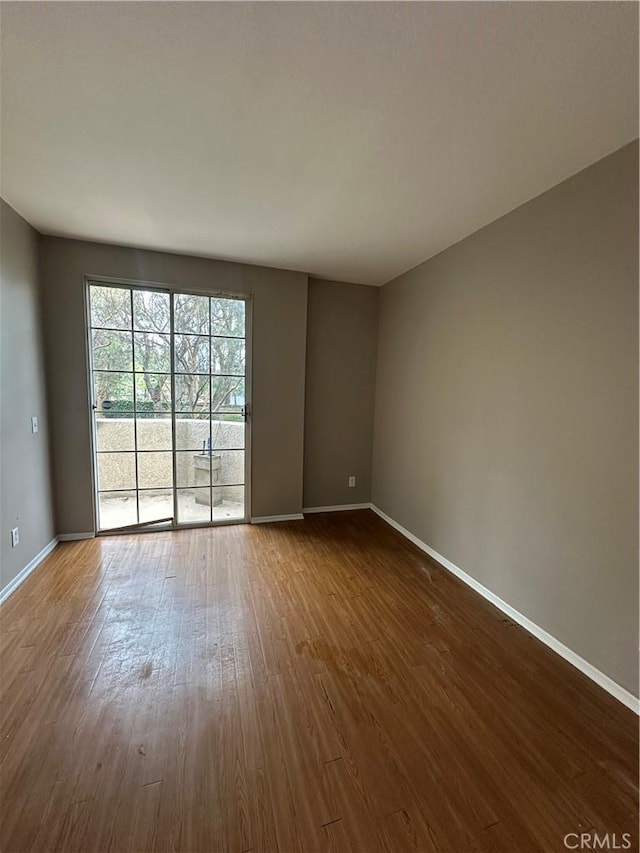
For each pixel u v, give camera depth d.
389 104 1.42
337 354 3.94
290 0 1.05
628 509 1.63
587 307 1.78
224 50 1.21
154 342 3.22
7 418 2.33
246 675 1.73
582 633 1.82
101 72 1.30
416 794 1.24
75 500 3.09
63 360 2.95
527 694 1.67
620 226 1.63
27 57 1.24
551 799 1.23
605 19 1.06
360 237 2.68
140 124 1.57
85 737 1.39
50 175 1.97
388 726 1.49
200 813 1.16
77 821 1.13
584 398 1.80
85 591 2.38
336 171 1.88
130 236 2.77
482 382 2.48
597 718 1.55
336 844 1.09
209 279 3.23
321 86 1.34
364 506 4.18
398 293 3.59
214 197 2.17
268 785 1.25
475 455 2.55
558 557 1.94
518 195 2.05
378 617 2.21
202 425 3.43
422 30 1.12
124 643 1.91
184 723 1.47
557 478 1.95
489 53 1.19
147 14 1.10
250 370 3.48
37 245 2.74
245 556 2.94
